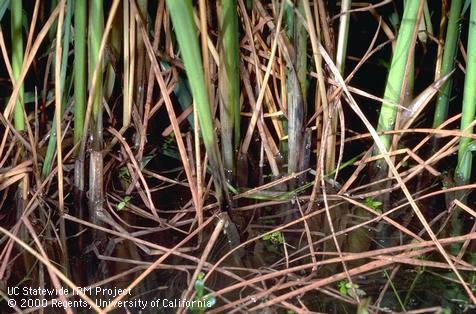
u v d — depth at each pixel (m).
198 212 0.81
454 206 0.84
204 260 0.75
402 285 0.73
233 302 0.70
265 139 0.90
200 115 0.75
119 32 0.88
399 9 1.04
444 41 0.92
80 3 0.77
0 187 0.83
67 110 0.89
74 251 0.79
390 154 0.87
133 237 0.80
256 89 0.92
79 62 0.80
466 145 0.85
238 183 0.89
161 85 0.81
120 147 0.91
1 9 0.78
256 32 0.91
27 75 0.95
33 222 0.82
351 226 0.82
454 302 0.70
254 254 0.78
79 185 0.85
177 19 0.67
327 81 0.87
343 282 0.73
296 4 0.82
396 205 0.85
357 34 1.08
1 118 0.83
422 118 0.98
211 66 0.88
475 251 0.77
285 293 0.72
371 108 1.01
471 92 0.83
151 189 0.88
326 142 0.88
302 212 0.84
